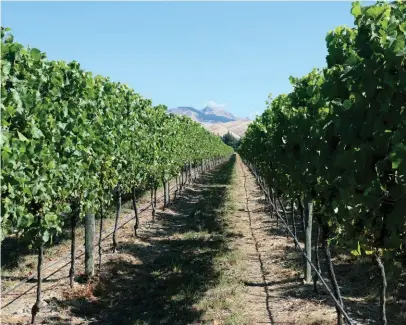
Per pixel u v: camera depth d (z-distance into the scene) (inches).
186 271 250.7
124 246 302.5
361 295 211.5
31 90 161.9
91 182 212.8
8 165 138.6
